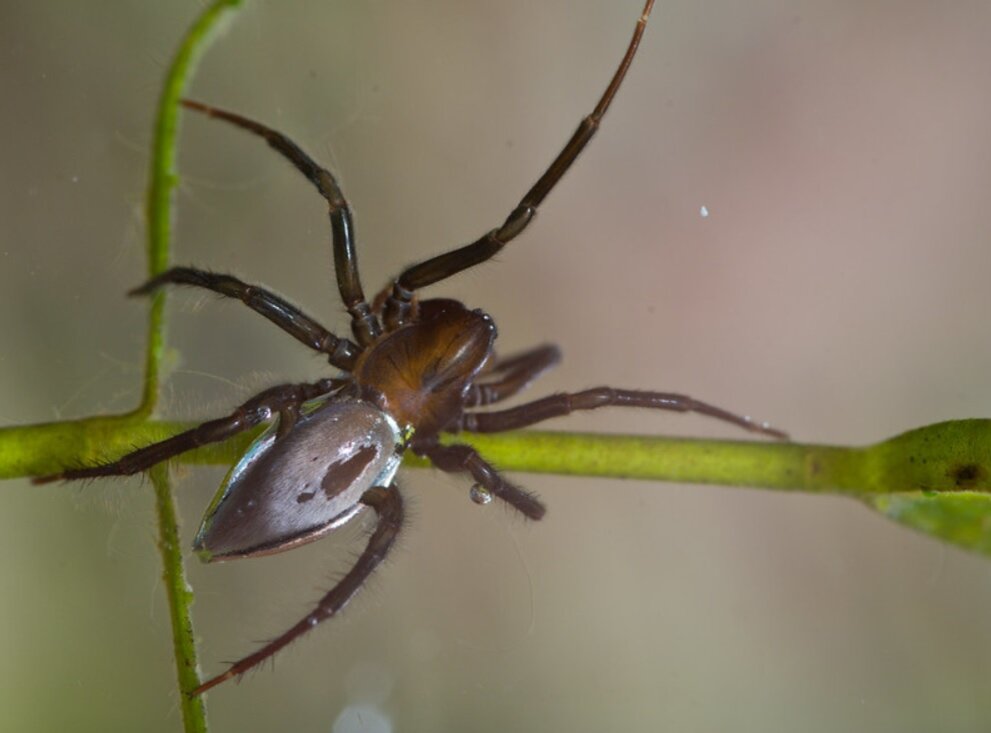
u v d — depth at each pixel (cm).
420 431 9
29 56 10
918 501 9
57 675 10
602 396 9
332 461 9
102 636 10
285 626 9
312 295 10
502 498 9
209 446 9
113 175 10
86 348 10
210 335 10
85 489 9
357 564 9
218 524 9
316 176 9
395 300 9
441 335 9
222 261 10
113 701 10
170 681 10
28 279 10
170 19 10
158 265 9
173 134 9
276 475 9
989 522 9
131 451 9
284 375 10
